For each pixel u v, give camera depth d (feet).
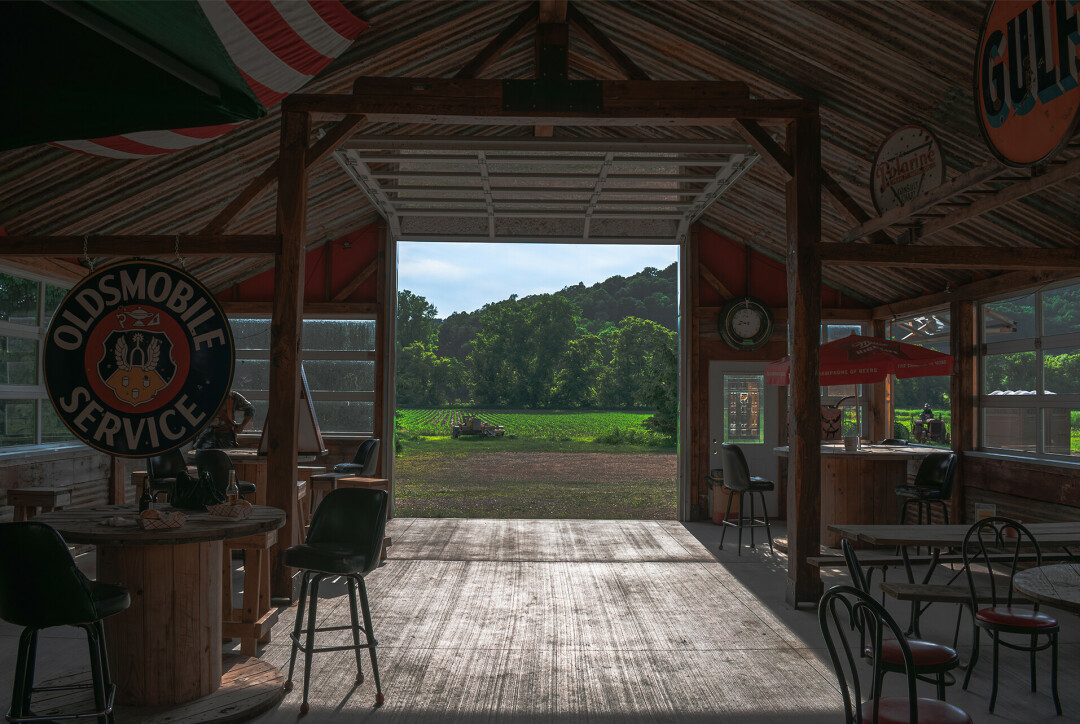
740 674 14.66
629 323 240.12
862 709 9.08
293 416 18.83
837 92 20.21
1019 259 18.71
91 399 15.33
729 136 25.43
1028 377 24.66
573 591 21.04
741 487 26.53
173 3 7.52
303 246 19.17
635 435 121.70
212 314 15.49
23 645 10.30
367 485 24.04
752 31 19.40
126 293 15.42
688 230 34.60
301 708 12.73
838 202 20.07
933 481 25.25
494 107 19.15
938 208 17.48
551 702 13.26
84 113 9.09
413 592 20.84
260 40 9.77
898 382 34.17
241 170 23.75
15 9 8.03
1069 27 11.42
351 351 33.99
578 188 28.58
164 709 12.28
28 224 21.97
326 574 13.01
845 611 18.99
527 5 21.27
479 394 245.45
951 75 17.67
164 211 24.34
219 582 13.46
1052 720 12.55
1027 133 12.52
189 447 29.86
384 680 14.26
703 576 22.98
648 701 13.34
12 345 23.54
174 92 8.86
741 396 34.60
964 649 16.17
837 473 27.63
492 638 16.83
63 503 21.42
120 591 10.96
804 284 19.25
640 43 22.74
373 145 22.59
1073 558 16.16
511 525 32.40
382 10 19.17
